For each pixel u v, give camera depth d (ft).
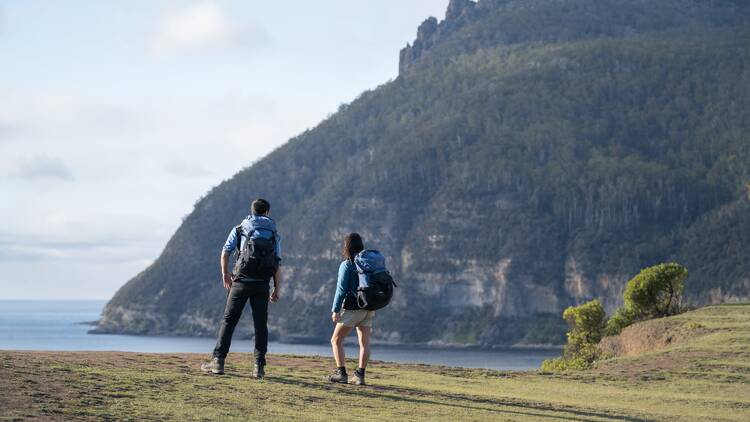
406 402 47.37
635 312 179.42
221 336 49.96
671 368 94.79
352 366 70.18
